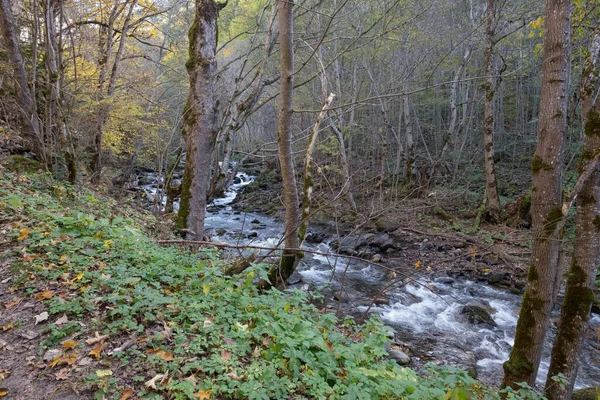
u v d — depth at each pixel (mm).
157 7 12414
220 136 7668
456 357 6430
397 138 17328
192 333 3377
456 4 15531
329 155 15953
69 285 3873
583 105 4516
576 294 4172
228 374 2881
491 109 13477
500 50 17797
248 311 3934
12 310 3486
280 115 5180
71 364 2893
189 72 7094
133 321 3387
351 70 16438
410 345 6766
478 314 7914
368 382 3002
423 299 8852
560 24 3930
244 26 11234
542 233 4137
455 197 15688
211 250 5594
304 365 3178
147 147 12797
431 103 20562
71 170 8391
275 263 6000
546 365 6352
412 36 14148
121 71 11945
